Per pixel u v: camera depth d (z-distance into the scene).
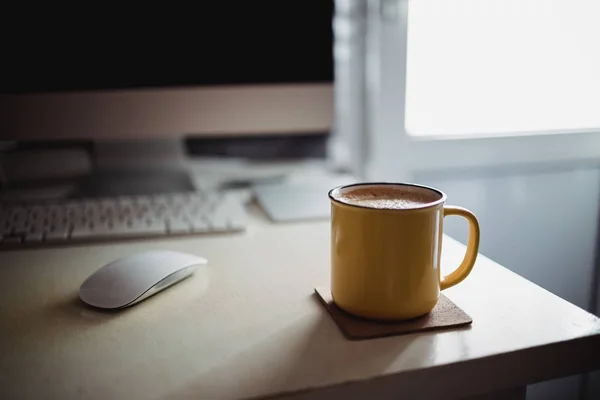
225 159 0.97
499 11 0.94
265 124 0.81
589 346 0.38
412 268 0.39
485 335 0.38
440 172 0.96
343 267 0.41
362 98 1.00
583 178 1.00
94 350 0.37
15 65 0.73
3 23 0.72
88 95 0.76
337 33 1.00
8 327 0.41
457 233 0.91
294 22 0.80
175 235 0.63
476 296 0.45
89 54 0.75
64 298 0.46
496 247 0.96
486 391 0.36
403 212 0.38
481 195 0.97
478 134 0.96
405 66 0.91
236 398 0.31
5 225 0.63
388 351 0.36
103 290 0.45
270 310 0.43
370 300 0.40
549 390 0.88
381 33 0.89
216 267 0.53
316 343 0.38
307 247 0.59
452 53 0.94
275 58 0.80
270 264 0.54
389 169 0.93
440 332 0.39
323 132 1.02
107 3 0.74
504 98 0.99
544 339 0.38
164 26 0.76
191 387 0.33
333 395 0.33
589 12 0.97
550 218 1.00
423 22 0.91
